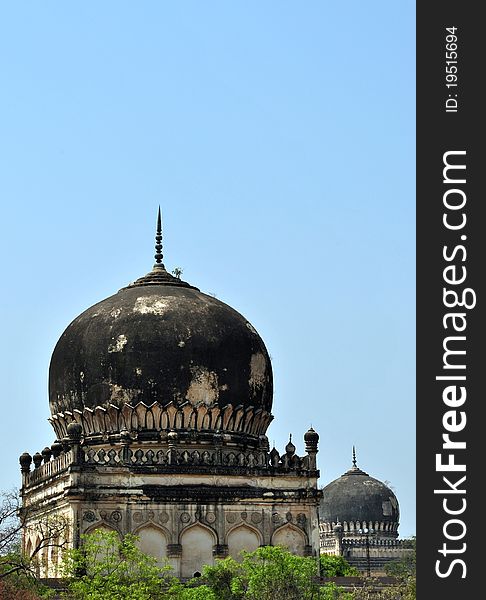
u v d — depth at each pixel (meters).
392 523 174.62
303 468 91.19
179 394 92.31
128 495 86.62
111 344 92.88
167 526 87.25
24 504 98.06
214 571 78.88
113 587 73.50
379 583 92.94
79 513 85.56
